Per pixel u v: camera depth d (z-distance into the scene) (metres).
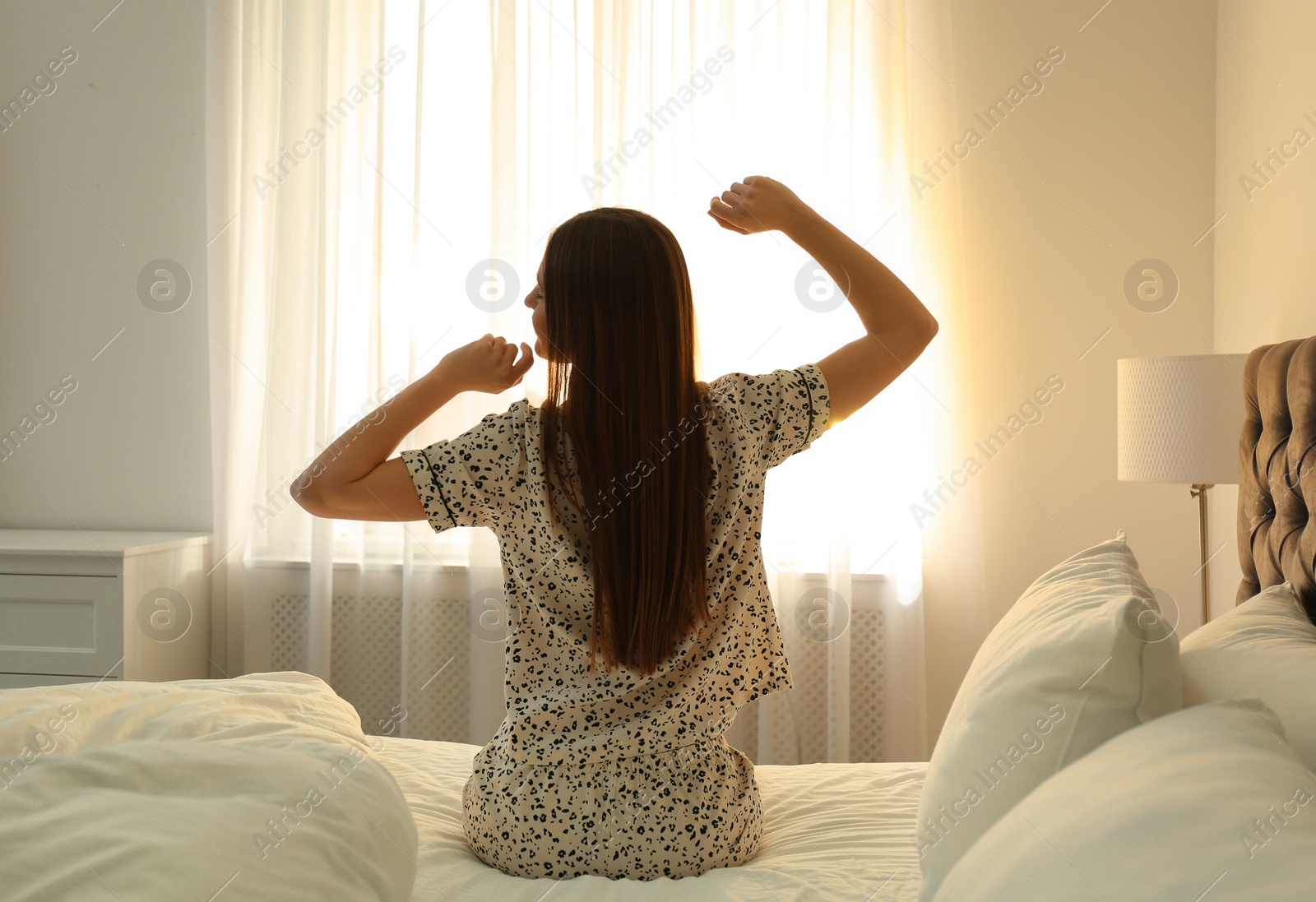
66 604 2.47
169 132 2.99
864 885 1.04
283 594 2.86
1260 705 0.83
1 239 3.03
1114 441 2.71
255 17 2.88
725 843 1.09
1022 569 2.74
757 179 1.20
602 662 1.08
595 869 1.06
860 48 2.75
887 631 2.68
